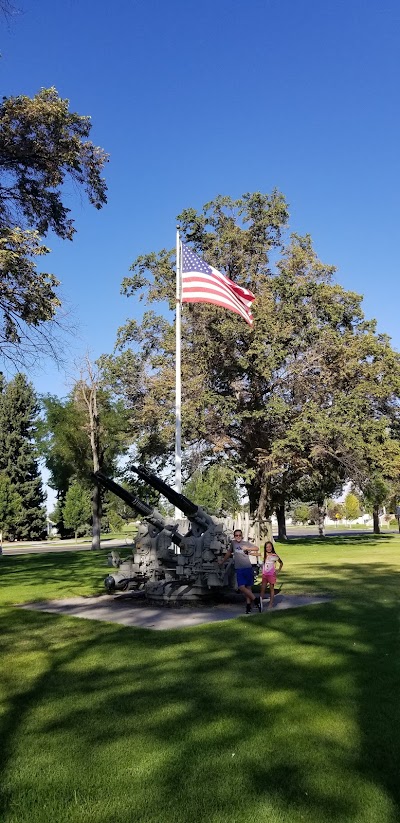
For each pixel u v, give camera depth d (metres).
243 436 36.00
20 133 16.12
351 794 4.09
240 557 11.67
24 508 63.06
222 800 4.02
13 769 4.51
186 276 16.45
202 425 32.16
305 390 34.06
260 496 36.22
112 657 7.90
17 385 65.06
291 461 33.28
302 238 37.59
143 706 5.85
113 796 4.10
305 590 14.80
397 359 36.34
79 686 6.59
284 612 11.43
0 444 64.12
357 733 5.12
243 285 35.53
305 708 5.73
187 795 4.09
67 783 4.29
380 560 24.78
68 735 5.15
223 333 31.39
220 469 33.16
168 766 4.52
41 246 15.51
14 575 20.41
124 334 36.69
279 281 33.75
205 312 32.44
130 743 4.94
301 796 4.07
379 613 11.23
